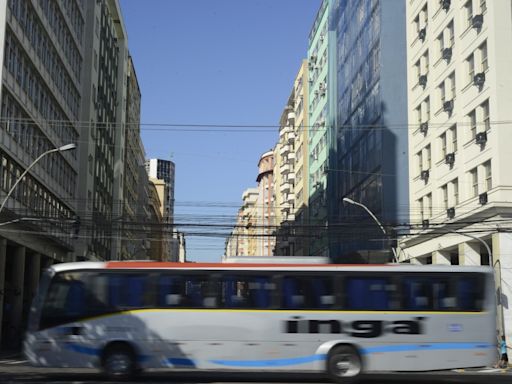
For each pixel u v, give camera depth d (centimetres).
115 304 1806
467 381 1953
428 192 4397
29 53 4194
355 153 5975
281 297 1798
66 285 1825
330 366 1769
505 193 3384
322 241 7325
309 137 8569
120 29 8462
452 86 4094
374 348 1778
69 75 5431
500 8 3534
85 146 6044
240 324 1784
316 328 1781
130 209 9825
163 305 1800
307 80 8950
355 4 6166
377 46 5275
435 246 4194
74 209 5725
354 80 6134
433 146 4344
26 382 1772
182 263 1841
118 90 8494
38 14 4347
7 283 4128
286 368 1769
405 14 5138
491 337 1806
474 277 1836
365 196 5534
